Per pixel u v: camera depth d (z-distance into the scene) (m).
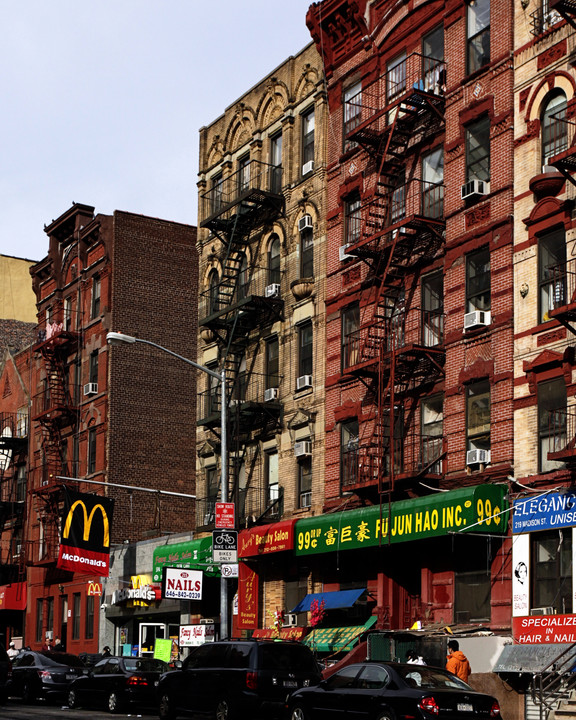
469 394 29.95
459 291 30.67
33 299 71.00
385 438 32.88
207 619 40.31
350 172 36.53
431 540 30.38
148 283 53.28
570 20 26.38
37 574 56.22
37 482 57.81
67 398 54.69
